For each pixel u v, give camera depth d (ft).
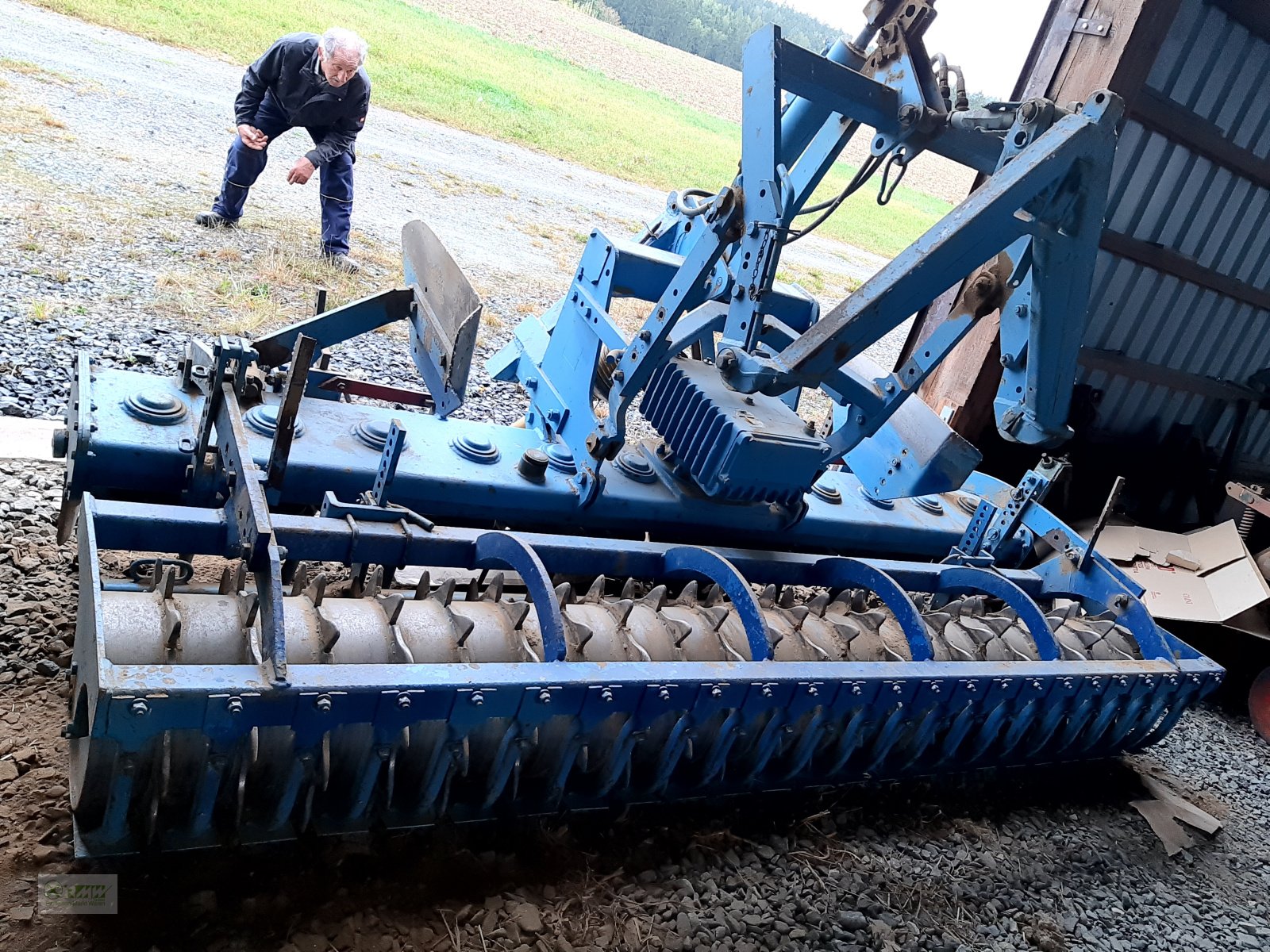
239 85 37.22
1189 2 18.25
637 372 10.77
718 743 9.59
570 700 8.23
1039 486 14.10
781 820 10.68
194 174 26.37
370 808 8.36
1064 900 10.94
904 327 39.47
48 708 8.74
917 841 11.11
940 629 11.48
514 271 27.50
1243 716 17.97
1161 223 20.80
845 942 9.23
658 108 65.31
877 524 14.01
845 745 10.57
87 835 7.26
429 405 12.62
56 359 15.10
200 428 9.27
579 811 9.51
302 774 7.36
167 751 6.90
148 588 8.25
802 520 13.08
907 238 59.72
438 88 48.44
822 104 9.61
